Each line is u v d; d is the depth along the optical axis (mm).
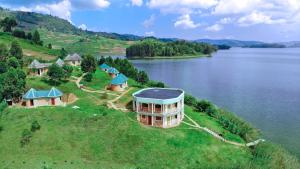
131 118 87125
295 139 92250
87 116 82250
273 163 72375
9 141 72375
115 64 174625
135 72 160000
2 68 110188
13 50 147625
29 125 77438
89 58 139250
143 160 68938
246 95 152250
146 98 85188
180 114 89688
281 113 119062
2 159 66812
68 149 70812
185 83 188625
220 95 152625
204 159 71625
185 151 72938
